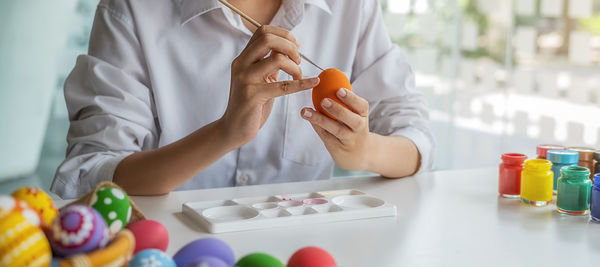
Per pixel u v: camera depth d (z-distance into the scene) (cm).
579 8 290
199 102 141
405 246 99
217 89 141
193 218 107
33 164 233
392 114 146
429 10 282
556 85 296
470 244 99
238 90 113
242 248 97
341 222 106
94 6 237
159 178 117
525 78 311
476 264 94
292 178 148
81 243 81
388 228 104
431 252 97
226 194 119
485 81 304
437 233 103
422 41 283
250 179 145
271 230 103
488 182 128
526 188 114
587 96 284
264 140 144
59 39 231
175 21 139
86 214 82
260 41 112
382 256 96
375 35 149
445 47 289
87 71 134
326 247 98
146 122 135
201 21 139
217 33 140
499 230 104
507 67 308
